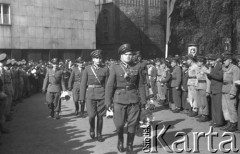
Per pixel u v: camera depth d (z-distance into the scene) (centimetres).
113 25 4319
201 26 1944
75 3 3231
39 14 2944
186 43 2523
